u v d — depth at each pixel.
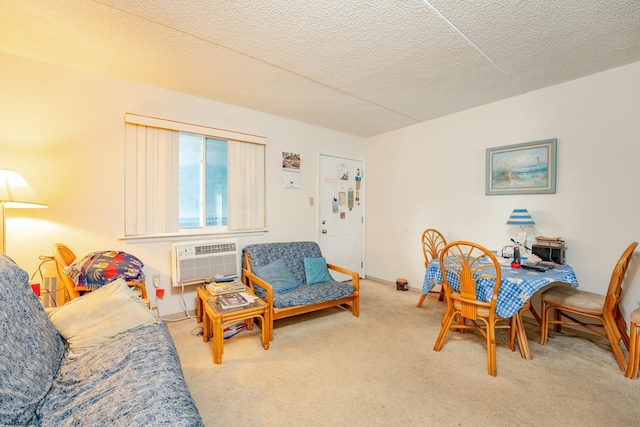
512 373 1.92
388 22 1.75
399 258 4.06
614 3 1.57
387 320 2.83
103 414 0.93
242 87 2.70
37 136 2.24
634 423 1.47
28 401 1.00
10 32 1.86
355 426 1.46
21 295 1.29
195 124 2.91
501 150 3.00
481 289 2.06
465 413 1.55
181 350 2.22
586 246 2.49
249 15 1.69
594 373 1.91
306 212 3.83
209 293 2.52
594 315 2.10
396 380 1.85
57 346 1.40
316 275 3.09
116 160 2.53
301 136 3.77
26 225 2.22
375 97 2.94
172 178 2.80
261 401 1.64
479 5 1.61
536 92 2.76
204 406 1.60
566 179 2.59
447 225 3.50
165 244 2.78
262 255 3.04
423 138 3.75
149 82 2.60
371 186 4.46
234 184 3.18
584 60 2.21
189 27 1.81
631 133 2.27
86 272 2.00
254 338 2.44
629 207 2.29
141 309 1.63
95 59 2.21
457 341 2.39
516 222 2.67
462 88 2.71
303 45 2.01
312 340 2.40
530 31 1.84
